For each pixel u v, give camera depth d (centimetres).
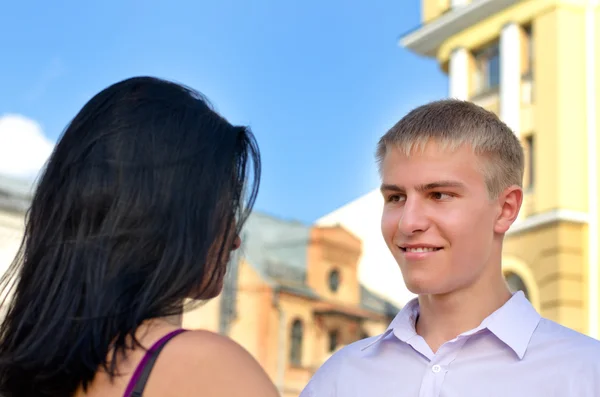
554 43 1163
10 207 999
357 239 1639
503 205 185
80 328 106
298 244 1577
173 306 110
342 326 1548
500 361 179
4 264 966
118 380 105
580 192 1139
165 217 110
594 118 1152
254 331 1453
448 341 181
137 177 110
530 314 184
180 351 105
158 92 117
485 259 180
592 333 1104
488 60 1268
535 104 1180
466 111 182
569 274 1114
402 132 181
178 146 113
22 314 110
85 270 107
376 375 192
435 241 175
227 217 118
